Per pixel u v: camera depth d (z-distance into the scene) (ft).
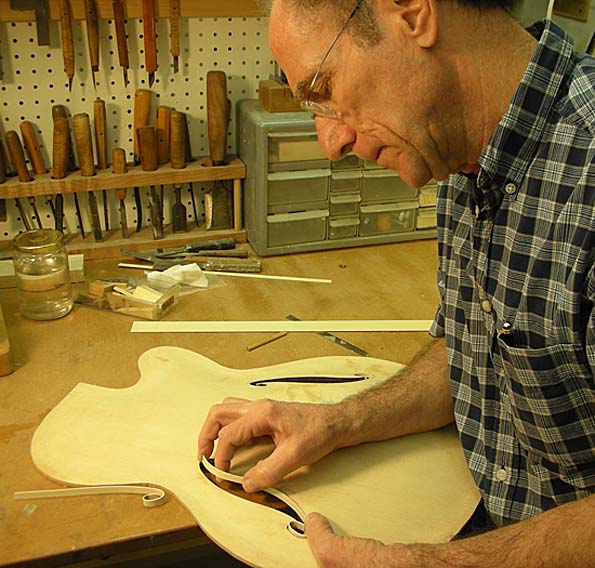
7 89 5.43
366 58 2.54
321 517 3.09
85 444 3.61
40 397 4.00
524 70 2.65
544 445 3.04
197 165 5.81
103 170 5.64
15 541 3.04
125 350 4.50
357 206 5.96
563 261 2.68
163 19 5.58
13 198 5.49
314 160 5.66
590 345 2.61
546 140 2.70
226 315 4.95
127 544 3.10
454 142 2.80
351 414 3.54
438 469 3.53
